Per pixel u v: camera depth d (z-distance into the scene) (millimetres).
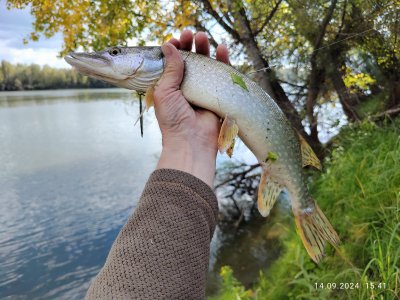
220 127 400
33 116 6816
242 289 931
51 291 1357
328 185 1081
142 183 2504
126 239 249
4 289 1379
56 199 2271
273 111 440
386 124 1200
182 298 232
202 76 406
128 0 1384
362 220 784
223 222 1704
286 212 1555
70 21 1369
